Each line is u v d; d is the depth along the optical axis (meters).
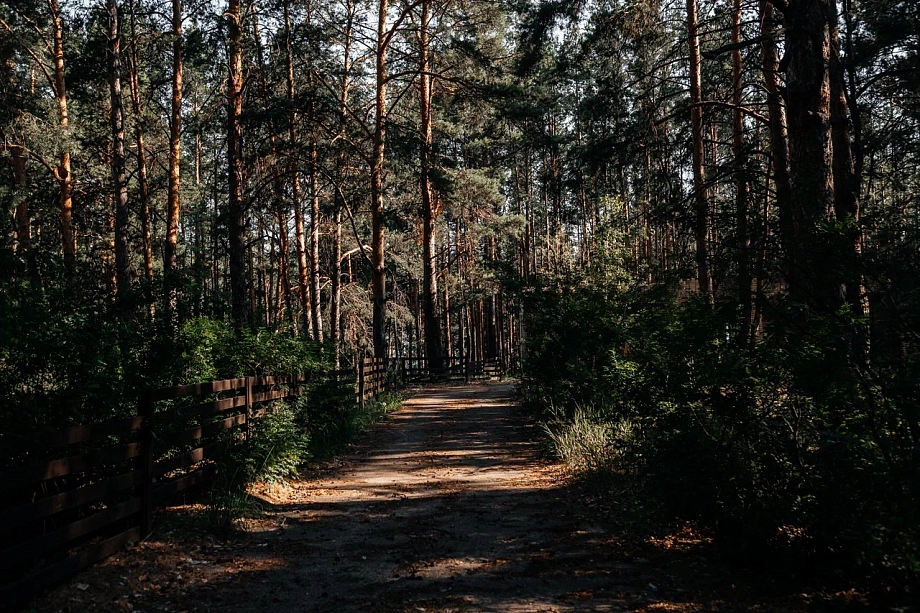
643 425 6.97
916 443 4.76
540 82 24.62
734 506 5.83
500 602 5.18
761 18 14.76
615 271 14.02
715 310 6.38
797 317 5.84
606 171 17.64
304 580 5.84
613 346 11.70
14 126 21.31
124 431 6.20
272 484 9.47
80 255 22.77
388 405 20.45
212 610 5.12
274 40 18.78
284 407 10.96
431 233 31.61
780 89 11.10
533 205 42.22
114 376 6.45
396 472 11.05
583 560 6.16
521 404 18.39
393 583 5.73
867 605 4.68
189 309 8.30
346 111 22.44
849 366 5.21
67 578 5.48
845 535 4.85
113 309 7.11
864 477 4.96
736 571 5.62
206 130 20.48
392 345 59.56
